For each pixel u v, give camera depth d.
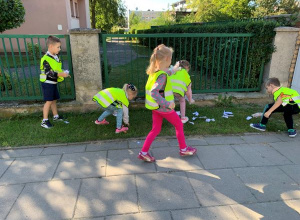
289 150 3.37
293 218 2.17
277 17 5.82
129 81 6.91
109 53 14.33
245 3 12.15
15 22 5.59
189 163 3.04
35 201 2.39
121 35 4.54
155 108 2.76
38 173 2.85
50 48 3.81
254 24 4.78
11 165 3.02
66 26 13.09
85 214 2.22
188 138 3.71
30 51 11.36
